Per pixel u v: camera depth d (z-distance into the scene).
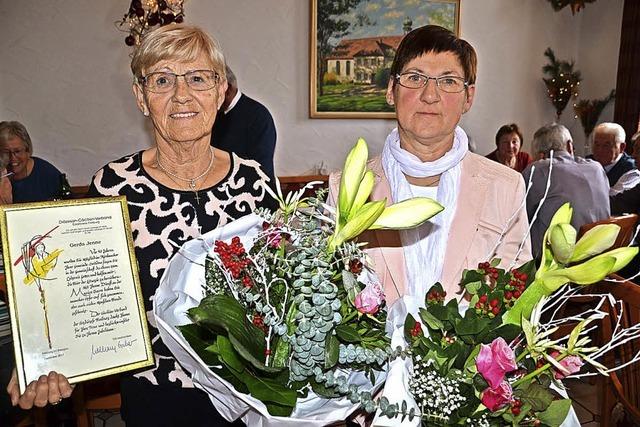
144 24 2.94
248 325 0.86
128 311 1.02
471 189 1.30
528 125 6.07
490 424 0.79
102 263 1.02
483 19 5.63
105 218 1.04
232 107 2.94
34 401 0.93
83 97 4.55
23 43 4.36
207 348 0.87
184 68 1.14
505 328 0.79
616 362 1.80
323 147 5.33
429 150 1.30
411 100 1.22
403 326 0.89
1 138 3.01
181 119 1.16
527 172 3.13
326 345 0.82
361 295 0.81
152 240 1.21
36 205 0.99
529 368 0.81
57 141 4.56
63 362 0.96
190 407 1.20
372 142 5.43
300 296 0.82
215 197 1.25
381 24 5.22
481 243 1.28
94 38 4.49
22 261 0.96
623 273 2.62
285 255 0.90
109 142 4.68
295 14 5.00
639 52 5.29
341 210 0.81
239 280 0.90
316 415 0.85
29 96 4.44
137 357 1.01
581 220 2.96
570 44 6.05
